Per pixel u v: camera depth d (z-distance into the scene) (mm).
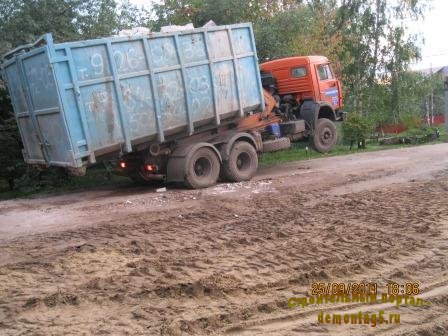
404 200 9227
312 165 14961
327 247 6512
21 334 4215
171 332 4184
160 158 11883
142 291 5090
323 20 25312
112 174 14859
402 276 5543
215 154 12125
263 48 18609
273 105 14055
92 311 4668
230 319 4477
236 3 19000
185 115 11539
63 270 5883
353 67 27109
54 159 10641
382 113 27703
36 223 8820
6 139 13250
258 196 10305
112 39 10211
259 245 6715
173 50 11195
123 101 10469
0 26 13289
